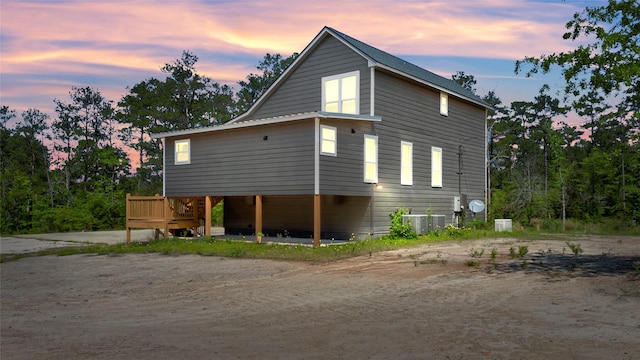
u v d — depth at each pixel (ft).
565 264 41.01
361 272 37.93
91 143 173.27
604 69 38.81
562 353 17.33
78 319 24.44
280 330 21.18
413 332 20.36
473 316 23.08
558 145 109.60
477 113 89.04
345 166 58.80
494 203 101.45
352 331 20.72
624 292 28.63
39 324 23.50
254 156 61.46
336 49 67.67
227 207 80.53
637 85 38.14
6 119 202.28
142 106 168.96
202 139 67.82
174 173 71.31
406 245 57.31
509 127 178.19
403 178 69.15
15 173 139.95
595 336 19.49
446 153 79.25
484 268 38.93
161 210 67.67
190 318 23.98
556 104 178.19
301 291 30.55
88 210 125.80
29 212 130.41
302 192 56.18
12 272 42.75
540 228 90.12
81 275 40.01
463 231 71.97
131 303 28.25
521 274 35.76
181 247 57.26
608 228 87.15
